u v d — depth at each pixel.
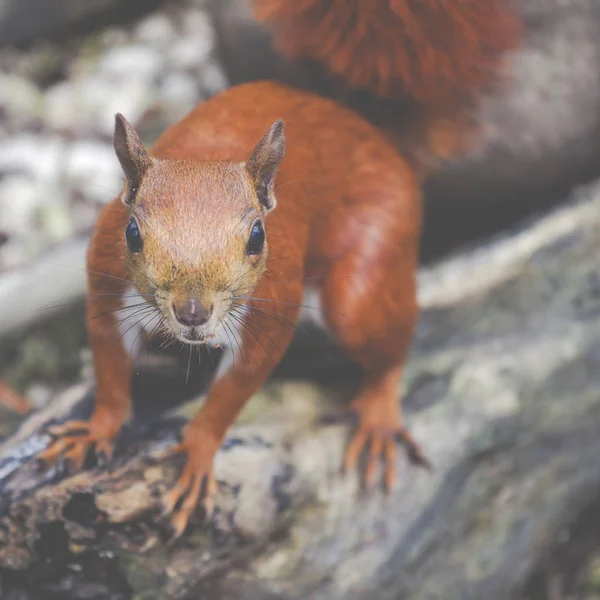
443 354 2.31
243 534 2.23
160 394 2.25
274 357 2.20
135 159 2.17
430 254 2.36
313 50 2.27
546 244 2.35
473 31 2.27
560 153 2.35
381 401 2.27
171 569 2.23
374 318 2.24
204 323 2.16
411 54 2.27
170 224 2.16
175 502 2.21
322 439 2.26
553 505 2.33
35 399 2.38
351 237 2.23
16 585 2.23
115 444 2.23
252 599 2.25
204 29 3.23
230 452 2.24
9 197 2.62
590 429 2.33
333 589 2.26
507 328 2.33
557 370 2.31
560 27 2.35
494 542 2.31
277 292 2.19
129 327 2.20
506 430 2.30
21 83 2.97
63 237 2.57
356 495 2.26
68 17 3.11
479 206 2.35
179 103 2.95
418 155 2.29
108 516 2.21
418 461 2.27
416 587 2.29
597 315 2.34
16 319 2.34
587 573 2.36
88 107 2.92
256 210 2.17
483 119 2.33
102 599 2.23
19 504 2.22
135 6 3.23
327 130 2.23
